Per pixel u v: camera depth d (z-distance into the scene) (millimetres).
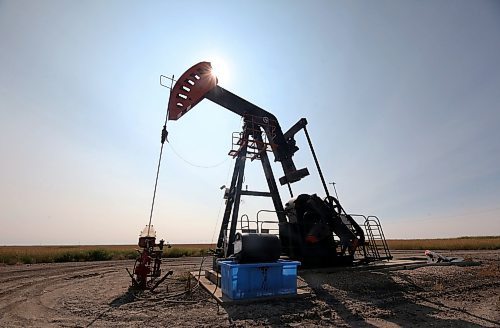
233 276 5418
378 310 4906
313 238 8852
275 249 6000
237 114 10133
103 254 17859
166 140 7977
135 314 4656
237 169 9758
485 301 5566
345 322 4289
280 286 5719
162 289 6801
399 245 30562
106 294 6250
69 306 5199
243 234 5996
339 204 9922
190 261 16016
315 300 5520
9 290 6852
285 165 10477
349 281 7266
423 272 8562
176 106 8617
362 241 9789
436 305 5270
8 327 4078
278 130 10438
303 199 9570
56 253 17000
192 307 5082
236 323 4199
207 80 9016
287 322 4277
